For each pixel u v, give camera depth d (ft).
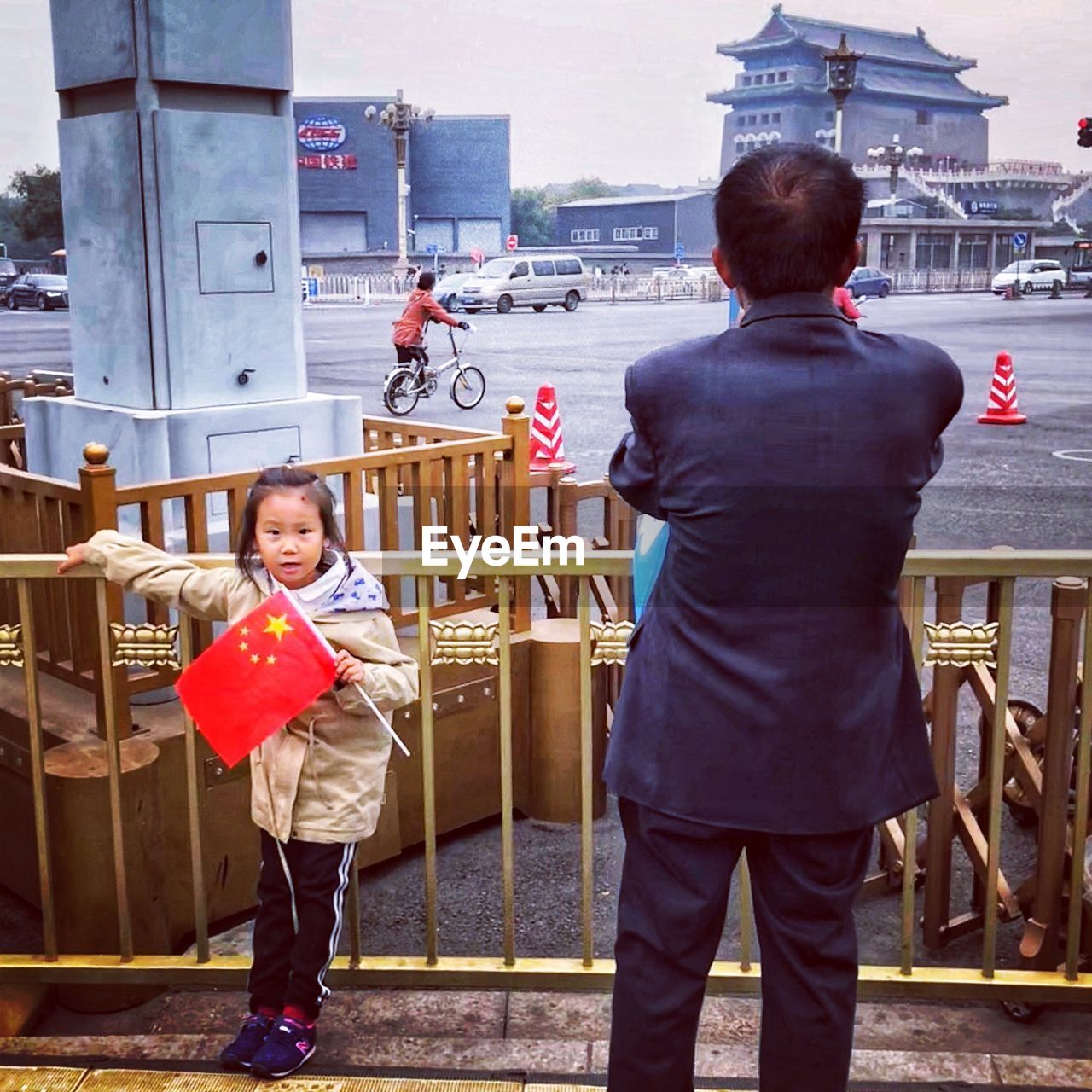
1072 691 9.73
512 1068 8.55
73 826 10.43
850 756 6.00
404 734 13.08
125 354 15.66
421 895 12.58
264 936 8.59
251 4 15.37
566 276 84.58
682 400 6.01
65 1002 10.18
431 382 50.19
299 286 16.49
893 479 5.88
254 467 15.89
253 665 7.86
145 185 15.02
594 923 11.94
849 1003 6.31
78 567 8.77
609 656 8.87
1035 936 10.14
